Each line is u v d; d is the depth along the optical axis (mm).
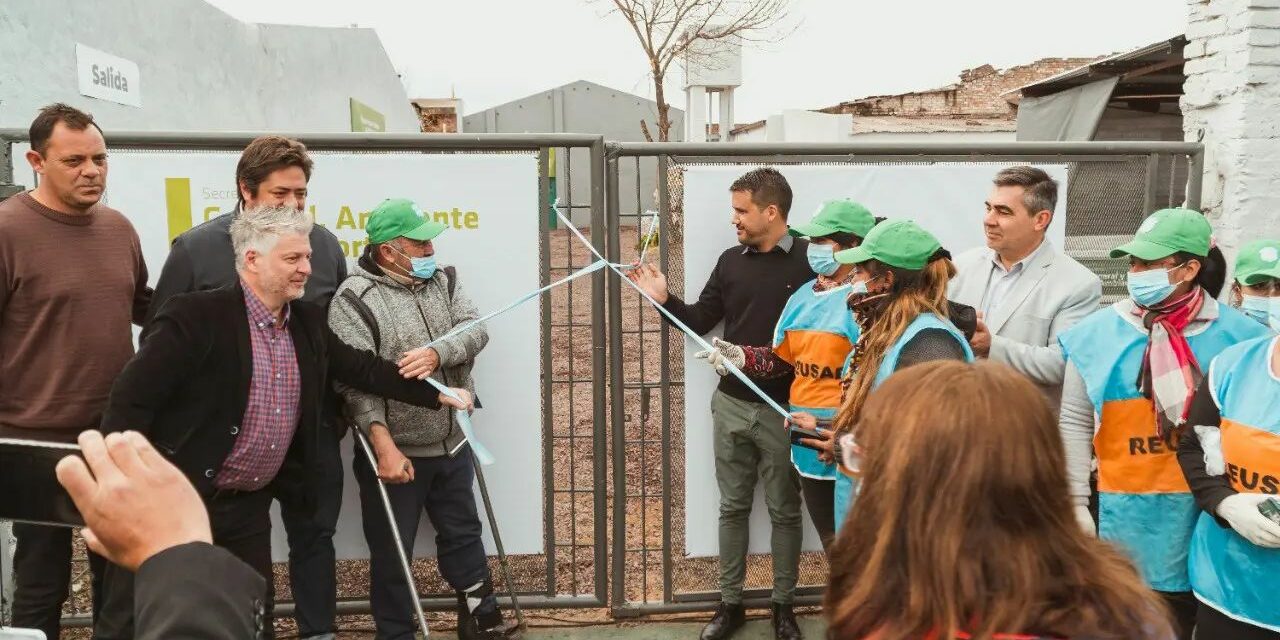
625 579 4129
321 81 11578
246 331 2531
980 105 24812
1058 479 1021
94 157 2754
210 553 752
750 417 3393
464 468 3428
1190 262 2441
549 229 3555
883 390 1118
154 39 7121
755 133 23750
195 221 3455
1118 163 3715
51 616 2957
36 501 958
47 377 2777
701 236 3619
